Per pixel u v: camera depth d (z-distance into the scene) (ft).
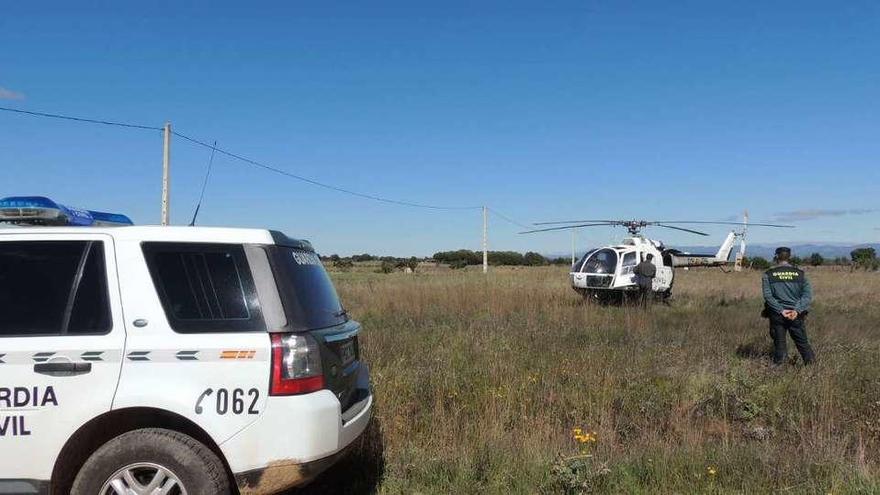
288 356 12.16
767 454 16.01
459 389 22.09
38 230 12.70
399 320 44.27
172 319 12.13
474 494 14.82
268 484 11.96
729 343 33.71
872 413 19.75
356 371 14.78
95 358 11.84
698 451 16.43
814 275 111.34
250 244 12.79
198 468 11.69
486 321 42.78
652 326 40.91
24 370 11.80
